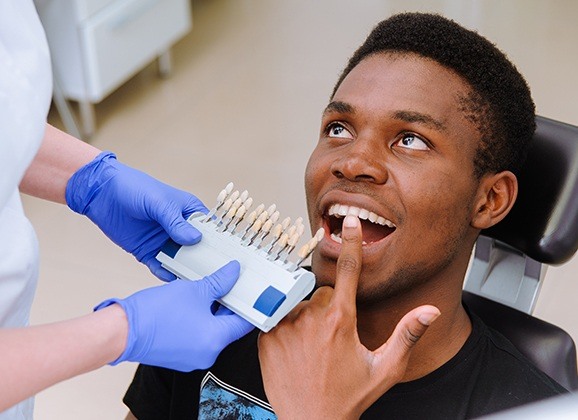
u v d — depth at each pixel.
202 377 1.22
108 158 1.26
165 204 1.19
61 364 0.87
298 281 1.00
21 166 0.91
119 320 0.96
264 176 2.72
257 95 3.10
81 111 2.88
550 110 2.93
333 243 1.10
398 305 1.12
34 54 0.95
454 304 1.15
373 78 1.11
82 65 2.76
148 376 1.32
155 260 1.23
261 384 1.17
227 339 1.02
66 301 2.34
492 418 0.64
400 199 1.07
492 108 1.11
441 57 1.09
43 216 2.62
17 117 0.89
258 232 1.09
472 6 3.56
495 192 1.16
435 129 1.07
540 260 1.37
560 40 3.31
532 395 1.12
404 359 0.98
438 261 1.10
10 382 0.83
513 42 3.31
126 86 3.17
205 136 2.90
